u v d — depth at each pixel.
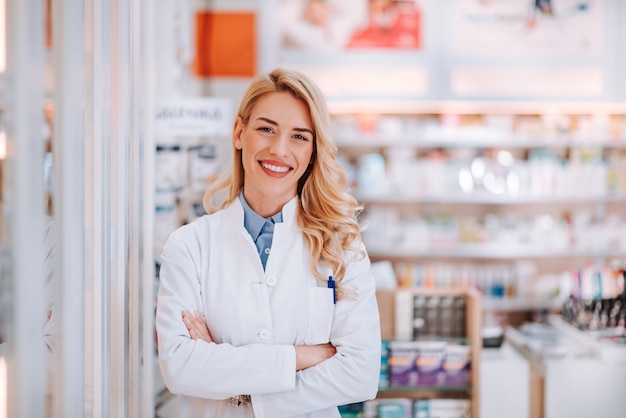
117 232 2.12
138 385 2.43
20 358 1.37
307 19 4.99
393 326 3.29
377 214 5.34
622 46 5.07
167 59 3.98
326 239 1.93
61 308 1.57
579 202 5.76
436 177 5.30
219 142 3.66
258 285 1.87
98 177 1.90
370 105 5.16
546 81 5.09
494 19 5.04
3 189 1.35
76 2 1.62
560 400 3.59
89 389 1.90
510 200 5.27
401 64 5.02
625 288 3.88
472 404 3.22
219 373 1.74
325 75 5.05
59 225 1.56
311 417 1.89
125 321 2.17
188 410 1.91
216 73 4.97
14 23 1.34
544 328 4.20
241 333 1.85
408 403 3.24
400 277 5.38
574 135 5.36
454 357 3.22
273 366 1.76
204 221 1.99
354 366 1.82
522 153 5.63
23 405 1.37
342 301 1.89
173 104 3.55
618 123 5.34
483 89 5.08
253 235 1.96
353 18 5.01
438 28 5.04
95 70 1.89
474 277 5.38
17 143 1.35
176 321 1.81
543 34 5.07
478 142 5.29
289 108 1.84
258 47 4.98
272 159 1.84
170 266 1.89
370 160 5.31
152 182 2.65
